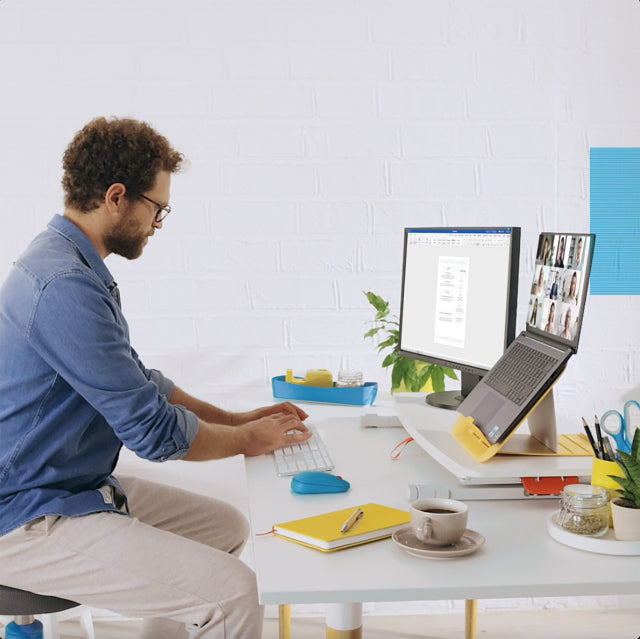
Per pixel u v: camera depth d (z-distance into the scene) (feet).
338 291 8.22
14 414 4.93
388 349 8.27
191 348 8.18
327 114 8.08
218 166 8.06
